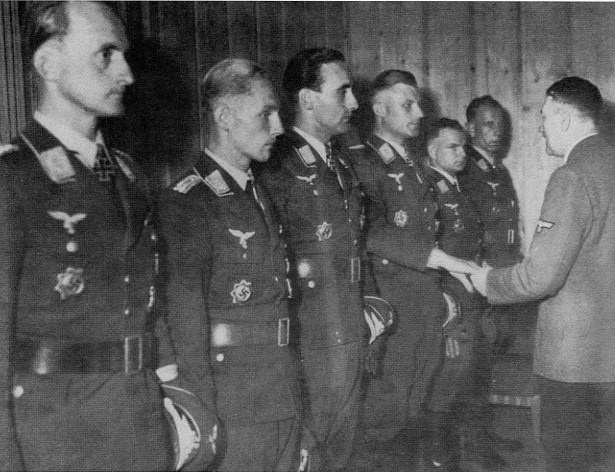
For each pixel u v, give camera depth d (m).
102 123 2.17
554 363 1.95
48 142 1.27
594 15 3.37
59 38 1.26
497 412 3.21
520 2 3.41
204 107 1.73
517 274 2.02
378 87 2.55
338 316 2.12
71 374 1.24
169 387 1.44
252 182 1.76
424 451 2.60
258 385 1.66
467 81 3.43
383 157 2.52
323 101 2.11
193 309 1.56
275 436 1.69
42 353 1.23
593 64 3.38
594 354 1.91
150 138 2.31
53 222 1.24
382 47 3.29
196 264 1.58
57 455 1.23
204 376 1.55
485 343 2.86
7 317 1.19
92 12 1.29
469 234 2.80
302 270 2.08
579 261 1.91
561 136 1.99
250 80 1.68
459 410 2.75
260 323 1.68
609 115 3.36
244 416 1.64
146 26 2.29
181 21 2.40
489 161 3.22
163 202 1.60
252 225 1.68
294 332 2.08
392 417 2.50
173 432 1.39
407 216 2.49
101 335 1.28
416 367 2.51
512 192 3.38
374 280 2.48
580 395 1.92
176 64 2.38
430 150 2.80
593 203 1.89
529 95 3.44
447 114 3.44
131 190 1.37
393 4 3.30
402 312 2.48
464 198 2.83
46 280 1.24
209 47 2.50
